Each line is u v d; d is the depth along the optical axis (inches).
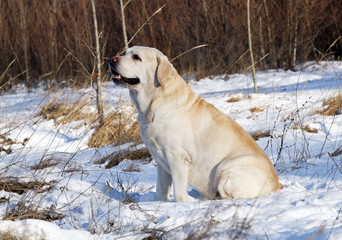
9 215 195.9
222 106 490.6
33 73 856.9
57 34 849.5
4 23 859.4
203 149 235.0
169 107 229.8
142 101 236.2
